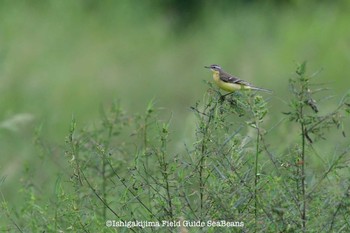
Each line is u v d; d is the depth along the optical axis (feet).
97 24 87.66
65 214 30.99
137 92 74.28
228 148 30.01
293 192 28.73
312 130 28.81
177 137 48.93
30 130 55.98
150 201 30.53
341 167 28.50
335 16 88.17
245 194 28.86
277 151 34.83
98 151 33.91
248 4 99.60
